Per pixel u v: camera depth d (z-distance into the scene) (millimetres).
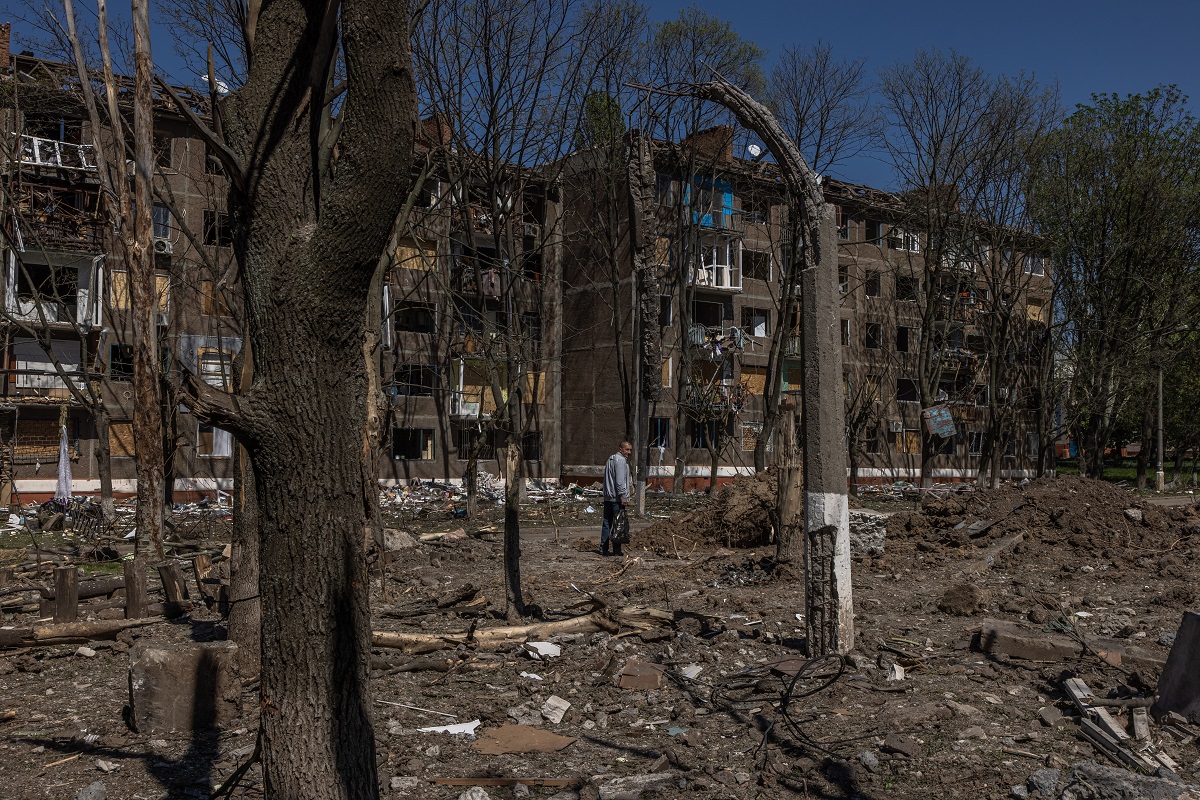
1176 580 11414
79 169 28766
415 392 39438
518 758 5078
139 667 5543
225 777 4758
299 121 3547
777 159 7348
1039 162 37781
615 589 11359
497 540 18375
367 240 3156
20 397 30938
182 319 30766
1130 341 38375
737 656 7418
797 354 46688
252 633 6918
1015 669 6742
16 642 7727
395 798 4461
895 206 45375
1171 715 5203
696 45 32438
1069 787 4336
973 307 46938
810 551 7078
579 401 43344
